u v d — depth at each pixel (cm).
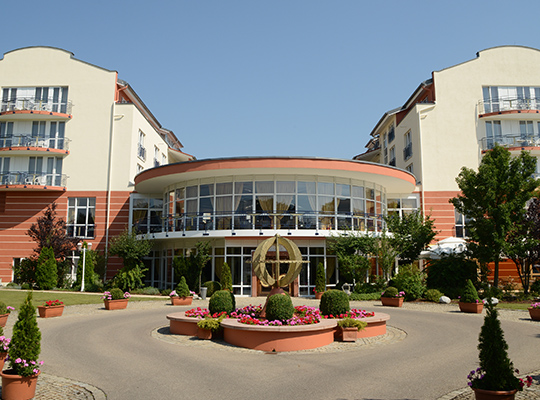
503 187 2161
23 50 3300
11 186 3056
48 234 2781
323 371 855
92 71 3278
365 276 2478
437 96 3219
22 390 679
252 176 2464
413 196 3098
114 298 1850
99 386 756
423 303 2083
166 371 854
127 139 3206
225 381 785
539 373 827
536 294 2194
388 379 797
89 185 3158
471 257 2286
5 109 3253
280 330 1044
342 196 2544
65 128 3219
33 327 705
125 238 2606
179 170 2456
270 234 2350
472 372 634
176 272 2477
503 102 3216
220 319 1189
